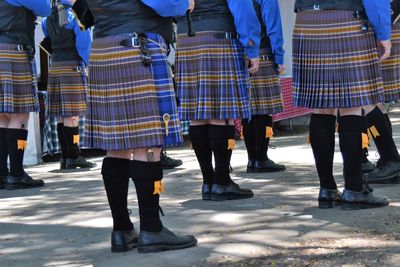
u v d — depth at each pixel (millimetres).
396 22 6598
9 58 7613
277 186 7145
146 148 4531
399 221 5246
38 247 5098
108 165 4703
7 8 7547
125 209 4809
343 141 5613
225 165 6473
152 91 4418
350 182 5672
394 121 14250
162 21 4539
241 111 6426
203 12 6340
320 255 4449
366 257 4359
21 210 6559
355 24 5383
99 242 5145
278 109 8273
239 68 6418
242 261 4402
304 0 5586
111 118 4480
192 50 6398
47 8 7766
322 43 5473
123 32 4434
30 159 10469
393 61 6633
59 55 9281
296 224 5301
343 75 5438
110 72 4461
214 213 5891
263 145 8227
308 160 9188
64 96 9328
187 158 10219
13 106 7645
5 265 4660
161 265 4383
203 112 6332
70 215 6207
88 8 4875
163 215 5352
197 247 4766
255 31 6312
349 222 5277
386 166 6801
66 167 9688
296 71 5703
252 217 5656
